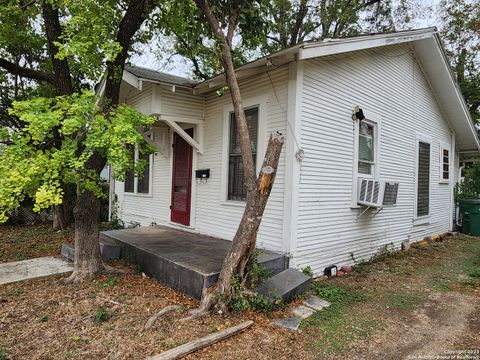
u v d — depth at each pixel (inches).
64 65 181.5
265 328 124.5
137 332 115.3
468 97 596.7
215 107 243.6
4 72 251.1
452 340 123.0
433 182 354.0
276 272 174.2
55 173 120.0
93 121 130.2
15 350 102.9
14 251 243.9
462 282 197.9
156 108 230.5
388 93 266.8
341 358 107.7
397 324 136.3
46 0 153.1
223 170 232.8
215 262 163.8
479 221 385.4
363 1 552.4
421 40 285.1
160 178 308.8
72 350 103.3
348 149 222.2
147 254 186.1
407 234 300.8
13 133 125.4
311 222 194.7
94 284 166.1
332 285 185.6
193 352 104.6
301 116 186.1
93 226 178.2
